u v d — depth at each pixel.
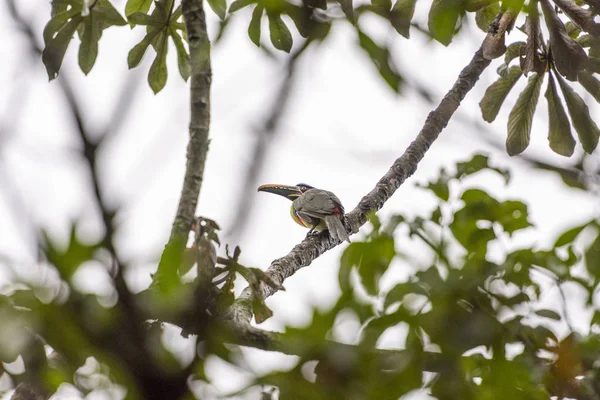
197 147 7.54
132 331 4.62
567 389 6.04
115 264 4.55
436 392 5.45
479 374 5.79
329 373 5.09
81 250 4.45
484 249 6.75
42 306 4.49
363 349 5.12
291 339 5.14
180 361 4.80
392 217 6.69
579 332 6.37
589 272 6.56
